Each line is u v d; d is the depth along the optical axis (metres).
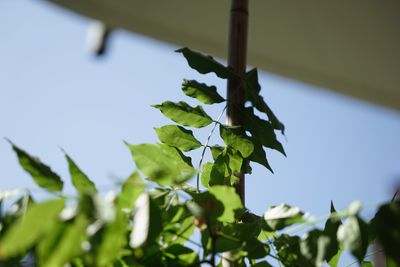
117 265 0.64
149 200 0.59
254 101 0.77
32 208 0.54
